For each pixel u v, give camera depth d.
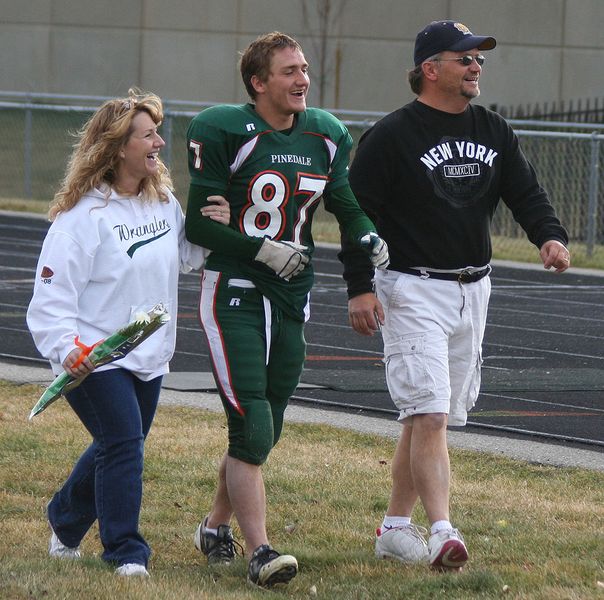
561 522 18.48
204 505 19.19
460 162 16.06
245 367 15.20
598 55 97.12
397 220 16.16
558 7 96.50
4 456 21.69
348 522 18.47
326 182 15.66
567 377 31.14
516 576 15.19
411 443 15.95
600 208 59.44
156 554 16.72
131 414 14.80
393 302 16.16
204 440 23.20
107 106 14.95
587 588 14.61
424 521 18.44
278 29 97.56
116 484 14.71
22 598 13.45
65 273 14.56
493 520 18.50
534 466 22.20
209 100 98.94
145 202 15.12
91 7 99.75
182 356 32.41
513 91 97.00
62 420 24.44
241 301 15.35
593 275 52.25
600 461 22.67
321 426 24.58
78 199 14.80
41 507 18.80
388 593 14.65
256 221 15.31
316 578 15.53
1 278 45.53
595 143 54.81
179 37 98.94
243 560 15.97
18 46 100.50
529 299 45.12
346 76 96.19
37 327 14.51
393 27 96.06
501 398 28.36
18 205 67.06
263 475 20.75
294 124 15.46
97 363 14.26
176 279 15.44
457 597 14.35
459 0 96.00
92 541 17.19
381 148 16.02
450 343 16.50
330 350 33.94
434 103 16.12
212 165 15.12
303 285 15.66
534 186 16.72
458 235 16.06
